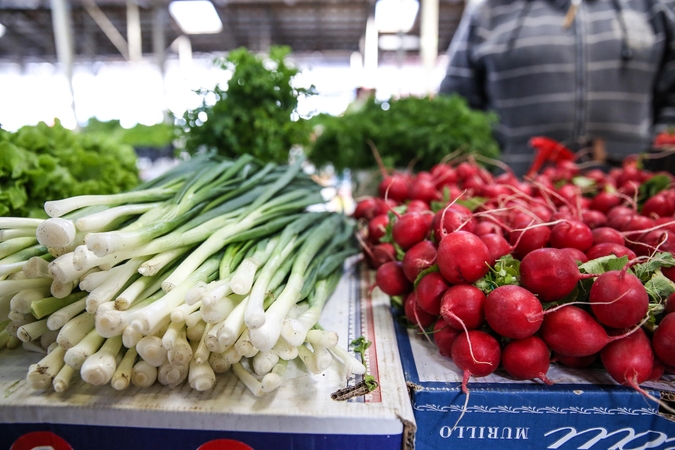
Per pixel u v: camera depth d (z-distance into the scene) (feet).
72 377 2.41
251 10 17.95
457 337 2.38
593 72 7.47
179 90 5.28
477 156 5.95
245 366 2.52
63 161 4.17
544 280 2.27
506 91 7.94
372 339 2.85
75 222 2.29
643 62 7.42
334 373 2.47
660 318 2.35
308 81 5.21
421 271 2.65
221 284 2.23
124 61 25.79
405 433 2.12
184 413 2.15
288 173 3.88
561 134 7.80
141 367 2.22
